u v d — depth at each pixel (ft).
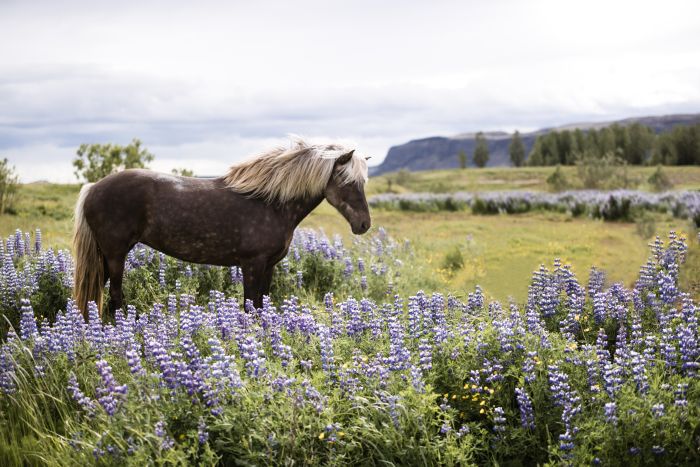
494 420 14.40
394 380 15.12
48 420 15.35
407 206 94.12
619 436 13.17
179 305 24.04
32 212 58.44
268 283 23.40
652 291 21.52
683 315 18.22
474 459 13.94
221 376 14.30
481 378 16.20
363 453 13.97
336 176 22.17
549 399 14.84
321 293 29.55
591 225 66.03
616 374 15.01
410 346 17.69
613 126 376.89
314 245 31.60
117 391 13.53
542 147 463.83
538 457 13.99
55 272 25.80
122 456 12.96
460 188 212.02
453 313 21.17
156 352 14.62
